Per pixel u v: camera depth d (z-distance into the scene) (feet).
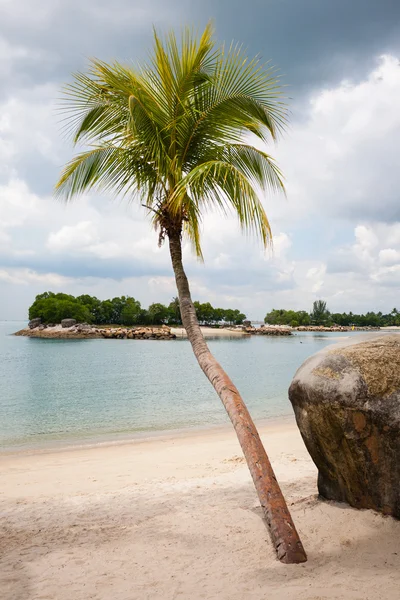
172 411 52.24
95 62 18.11
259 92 19.02
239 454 28.76
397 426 12.14
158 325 520.83
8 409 54.39
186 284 19.33
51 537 14.65
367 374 12.89
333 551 11.43
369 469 12.78
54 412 52.11
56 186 20.22
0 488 22.22
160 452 30.66
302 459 25.93
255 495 18.44
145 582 10.84
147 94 18.20
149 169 20.16
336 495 14.25
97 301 517.55
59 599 10.19
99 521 16.19
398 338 14.12
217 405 56.75
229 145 20.43
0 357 151.53
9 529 15.69
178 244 19.63
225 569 11.22
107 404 57.98
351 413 12.74
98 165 20.27
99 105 20.13
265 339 327.06
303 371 14.58
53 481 23.49
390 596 8.73
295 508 14.69
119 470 25.61
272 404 57.00
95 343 262.67
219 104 19.25
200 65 18.22
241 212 19.04
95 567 11.94
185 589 10.25
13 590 10.73
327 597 8.92
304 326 634.02
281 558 11.33
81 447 34.09
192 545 13.12
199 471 24.47
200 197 20.04
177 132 19.26
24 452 32.68
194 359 145.48
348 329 623.77
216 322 586.86
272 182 20.85
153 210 20.03
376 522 12.30
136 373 100.99
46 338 336.29
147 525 15.34
